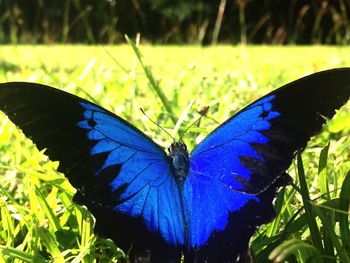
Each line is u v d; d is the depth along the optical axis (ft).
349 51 2.79
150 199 0.52
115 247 0.55
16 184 0.76
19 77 1.61
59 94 0.51
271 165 0.51
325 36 4.64
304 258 0.50
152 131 0.93
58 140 0.50
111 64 2.35
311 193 0.67
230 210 0.52
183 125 0.83
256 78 1.51
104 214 0.51
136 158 0.53
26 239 0.56
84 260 0.55
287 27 4.85
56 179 0.60
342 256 0.51
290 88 0.51
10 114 0.49
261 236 0.58
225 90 1.26
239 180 0.52
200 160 0.54
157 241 0.52
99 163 0.52
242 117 0.53
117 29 5.10
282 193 0.58
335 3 4.54
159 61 2.64
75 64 2.48
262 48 3.45
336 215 0.54
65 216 0.61
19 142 0.83
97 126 0.52
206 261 0.51
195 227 0.52
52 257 0.54
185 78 1.49
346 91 0.50
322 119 0.50
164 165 0.54
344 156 0.88
